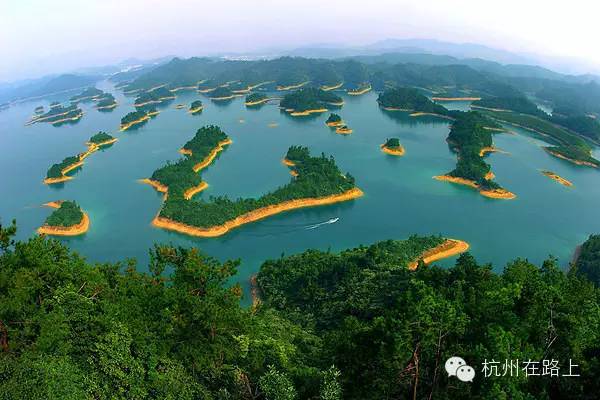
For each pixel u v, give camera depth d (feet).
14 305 111.86
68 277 130.31
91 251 472.85
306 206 565.12
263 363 147.84
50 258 133.08
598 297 155.12
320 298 302.45
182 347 131.23
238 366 138.82
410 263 400.47
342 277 319.47
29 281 119.55
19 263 126.93
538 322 123.95
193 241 487.20
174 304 136.36
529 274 160.97
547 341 122.11
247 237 493.36
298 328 237.86
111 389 110.01
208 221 499.51
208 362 132.05
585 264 416.05
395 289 251.60
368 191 624.59
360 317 243.60
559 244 476.95
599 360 119.44
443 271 229.04
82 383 103.04
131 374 112.27
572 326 123.03
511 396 102.94
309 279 329.11
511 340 111.04
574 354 118.11
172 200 552.00
